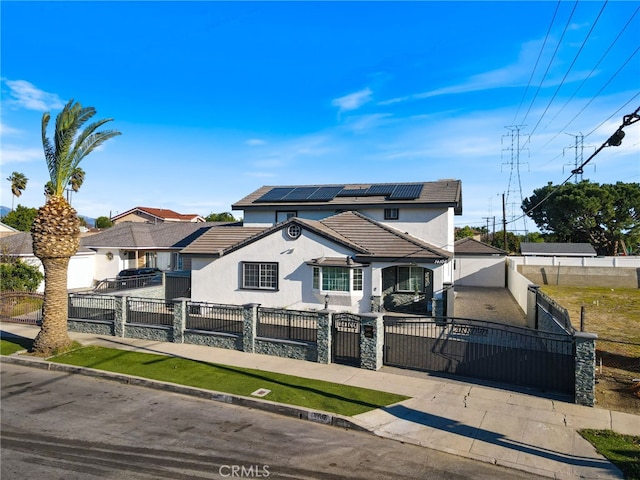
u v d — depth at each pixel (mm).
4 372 12891
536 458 7648
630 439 8328
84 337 16984
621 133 10531
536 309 18188
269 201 26859
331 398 10297
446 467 7344
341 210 25172
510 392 10844
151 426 8828
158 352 14570
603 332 17359
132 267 35281
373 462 7461
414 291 21766
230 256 21625
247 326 14578
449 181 27750
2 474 6723
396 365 12930
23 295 20812
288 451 7812
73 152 14797
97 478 6648
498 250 37906
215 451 7723
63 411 9633
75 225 14914
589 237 50844
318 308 19859
